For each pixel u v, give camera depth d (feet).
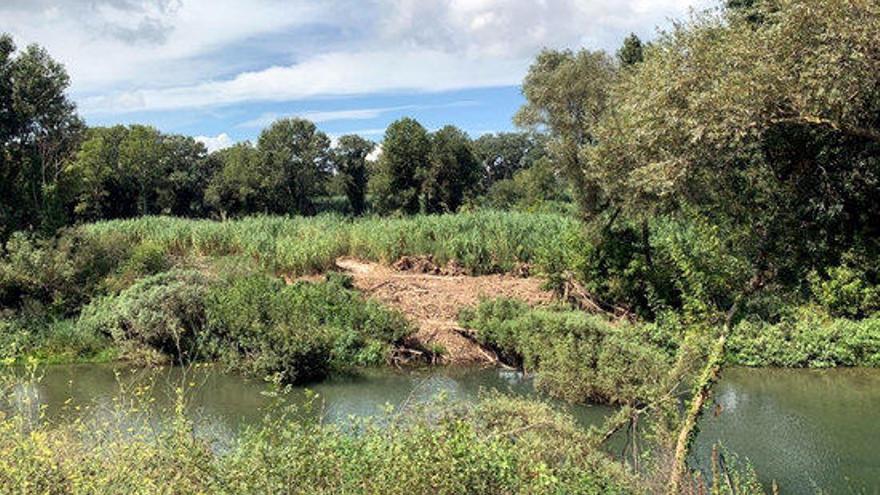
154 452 20.63
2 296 69.51
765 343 63.52
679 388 42.19
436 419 27.66
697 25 31.48
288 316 58.39
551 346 54.44
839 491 33.32
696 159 29.37
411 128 227.20
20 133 109.29
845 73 24.34
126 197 243.81
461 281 78.79
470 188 236.02
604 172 56.85
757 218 30.78
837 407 48.47
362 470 20.51
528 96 78.18
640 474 28.68
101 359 61.67
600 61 74.79
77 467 18.90
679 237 58.23
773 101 26.04
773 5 29.04
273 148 260.21
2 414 20.74
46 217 94.79
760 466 36.47
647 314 69.46
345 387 54.19
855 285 64.59
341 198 302.86
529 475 22.82
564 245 77.15
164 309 60.95
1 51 108.17
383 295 72.84
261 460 20.58
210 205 254.27
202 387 52.65
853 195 29.25
